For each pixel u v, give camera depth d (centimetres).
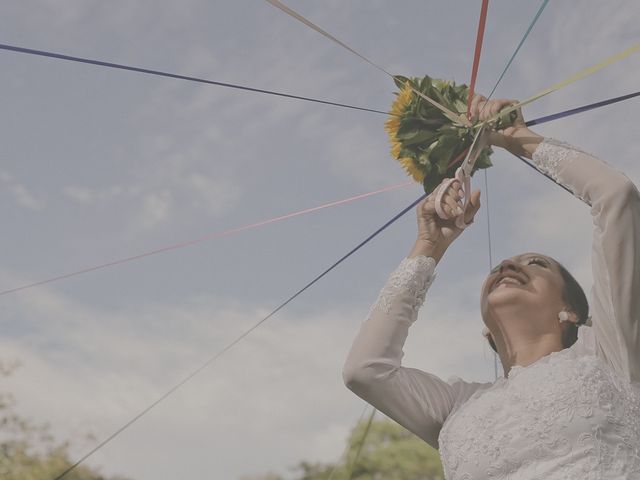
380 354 301
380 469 977
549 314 304
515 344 302
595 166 285
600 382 267
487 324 312
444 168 323
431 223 317
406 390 301
